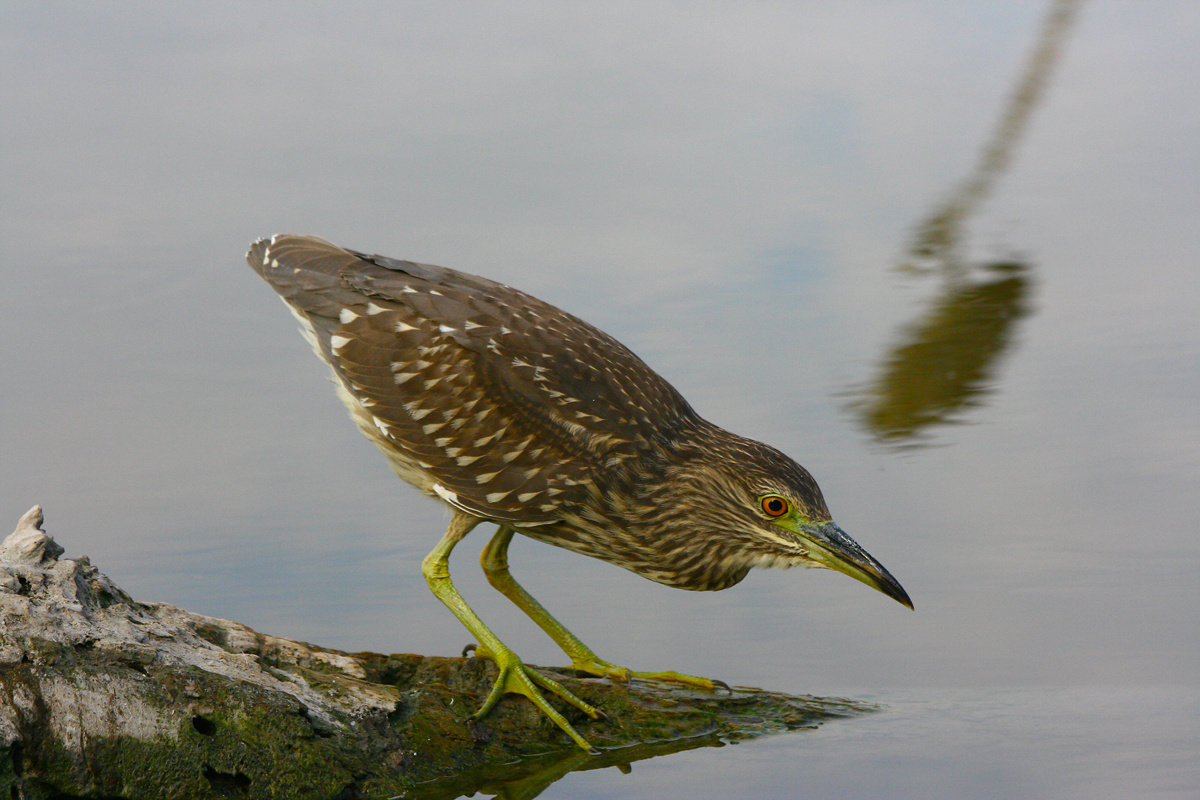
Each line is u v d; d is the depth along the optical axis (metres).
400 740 9.46
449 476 11.59
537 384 11.49
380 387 11.75
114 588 9.38
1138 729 10.35
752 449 11.58
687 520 11.54
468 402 11.52
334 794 8.83
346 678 9.80
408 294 11.95
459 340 11.59
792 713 10.95
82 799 8.19
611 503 11.45
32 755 8.05
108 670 8.49
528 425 11.46
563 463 11.39
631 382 11.80
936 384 16.95
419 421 11.63
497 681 10.38
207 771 8.49
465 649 11.25
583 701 10.66
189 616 9.78
